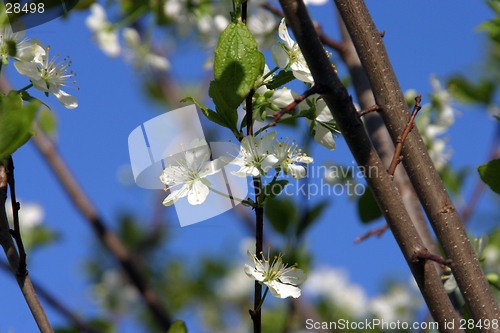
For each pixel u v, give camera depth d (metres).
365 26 0.76
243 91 0.74
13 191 0.73
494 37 0.83
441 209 0.75
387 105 0.76
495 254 0.91
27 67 0.75
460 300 0.81
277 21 0.90
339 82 0.73
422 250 0.74
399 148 0.75
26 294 0.73
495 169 0.75
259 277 0.75
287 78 0.75
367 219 0.85
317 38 0.72
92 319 0.88
